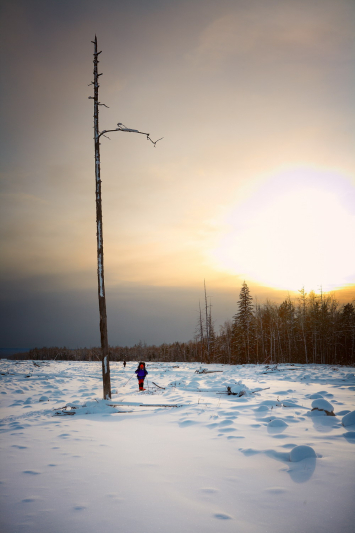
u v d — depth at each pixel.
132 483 3.36
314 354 55.69
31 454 4.43
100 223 12.16
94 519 2.59
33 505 2.86
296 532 2.34
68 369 29.03
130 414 7.67
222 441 4.93
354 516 2.56
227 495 3.01
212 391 11.68
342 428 5.50
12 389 12.98
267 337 62.06
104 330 11.17
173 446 4.76
